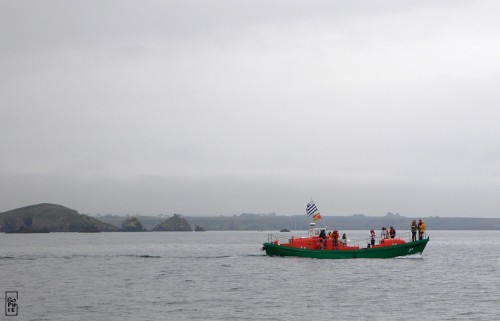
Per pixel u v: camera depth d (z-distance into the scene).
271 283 81.62
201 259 125.62
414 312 61.09
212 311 61.69
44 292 75.31
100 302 67.38
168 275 92.81
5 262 119.56
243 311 61.62
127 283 83.56
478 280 86.12
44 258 133.12
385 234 109.88
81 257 136.25
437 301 67.62
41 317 58.81
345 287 77.50
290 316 59.06
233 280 85.44
